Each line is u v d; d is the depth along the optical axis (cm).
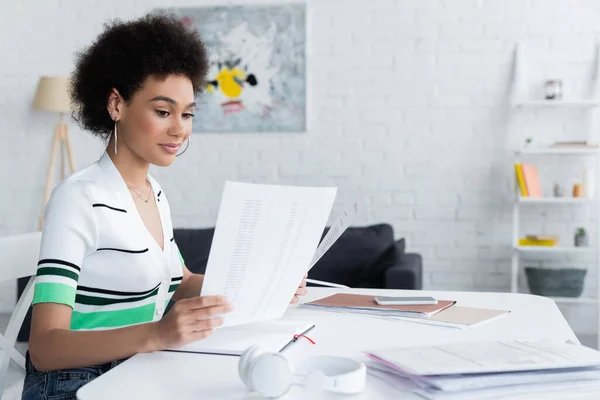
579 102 389
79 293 128
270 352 87
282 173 434
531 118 413
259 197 102
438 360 92
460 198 421
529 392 86
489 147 418
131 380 94
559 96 399
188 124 134
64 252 118
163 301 139
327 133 430
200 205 443
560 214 416
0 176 454
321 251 135
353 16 425
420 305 146
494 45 414
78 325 129
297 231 110
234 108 434
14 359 153
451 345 102
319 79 429
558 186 400
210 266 104
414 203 425
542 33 410
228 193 99
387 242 369
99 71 132
